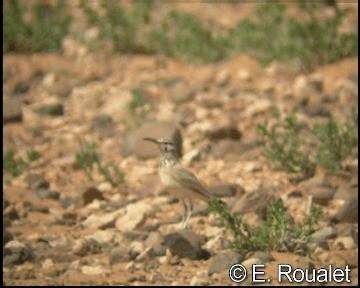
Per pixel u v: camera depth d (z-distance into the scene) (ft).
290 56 149.38
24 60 167.22
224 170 113.80
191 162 116.78
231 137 124.06
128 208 99.50
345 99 135.33
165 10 200.85
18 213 100.32
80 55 168.35
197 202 102.94
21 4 188.44
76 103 147.84
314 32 150.00
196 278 78.38
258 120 129.70
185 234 85.66
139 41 172.35
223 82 148.56
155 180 110.22
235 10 201.67
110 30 171.53
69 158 120.47
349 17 171.32
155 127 122.01
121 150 124.06
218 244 88.12
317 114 130.31
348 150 110.42
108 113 140.05
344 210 93.71
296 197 102.01
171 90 147.74
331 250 86.02
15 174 114.62
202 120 131.34
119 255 86.12
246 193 98.58
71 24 183.11
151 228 94.89
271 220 86.33
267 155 111.24
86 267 83.66
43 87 155.94
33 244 90.68
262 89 143.23
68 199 106.73
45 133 135.33
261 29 160.56
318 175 109.19
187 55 163.63
